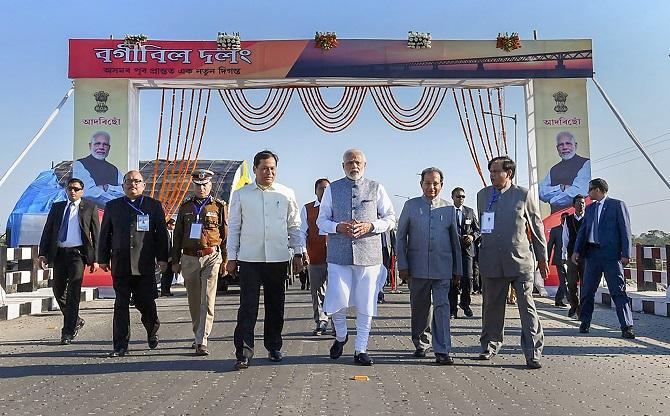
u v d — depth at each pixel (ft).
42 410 14.43
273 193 20.56
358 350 19.94
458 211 34.30
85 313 37.06
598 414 14.14
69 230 25.57
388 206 20.72
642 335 26.73
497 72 46.80
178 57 46.32
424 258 20.67
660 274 39.32
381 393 16.05
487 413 14.19
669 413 14.25
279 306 20.61
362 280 20.12
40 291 43.45
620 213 26.55
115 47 46.29
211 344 24.48
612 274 26.45
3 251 35.47
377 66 46.34
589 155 47.06
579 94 47.29
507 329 28.19
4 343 25.07
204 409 14.44
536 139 47.29
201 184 23.02
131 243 22.09
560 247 39.14
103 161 46.37
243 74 46.29
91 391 16.31
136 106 48.57
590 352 22.31
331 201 20.42
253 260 19.95
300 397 15.56
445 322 20.34
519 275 19.89
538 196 47.32
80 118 46.39
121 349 21.86
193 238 22.38
